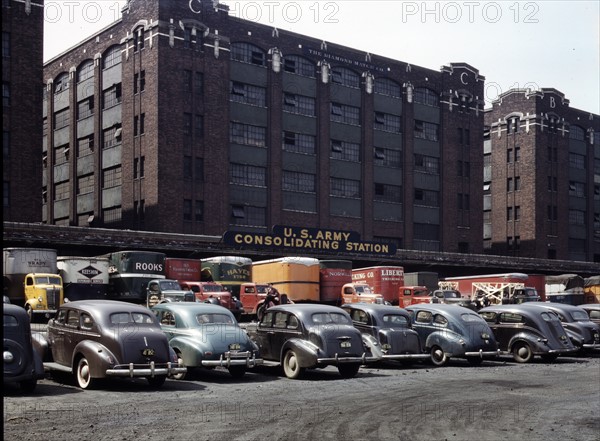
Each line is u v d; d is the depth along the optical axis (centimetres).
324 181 6862
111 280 3900
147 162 5900
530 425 1112
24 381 1373
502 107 8756
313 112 6906
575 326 2702
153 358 1480
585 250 9050
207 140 6091
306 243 5534
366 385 1628
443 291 4434
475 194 7969
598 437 1019
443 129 7769
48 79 7356
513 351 2420
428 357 2142
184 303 1791
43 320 3459
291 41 6769
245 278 4209
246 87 6475
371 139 7231
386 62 7412
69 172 6981
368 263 6372
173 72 5931
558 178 8688
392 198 7369
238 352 1697
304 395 1424
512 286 4994
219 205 6119
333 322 1852
